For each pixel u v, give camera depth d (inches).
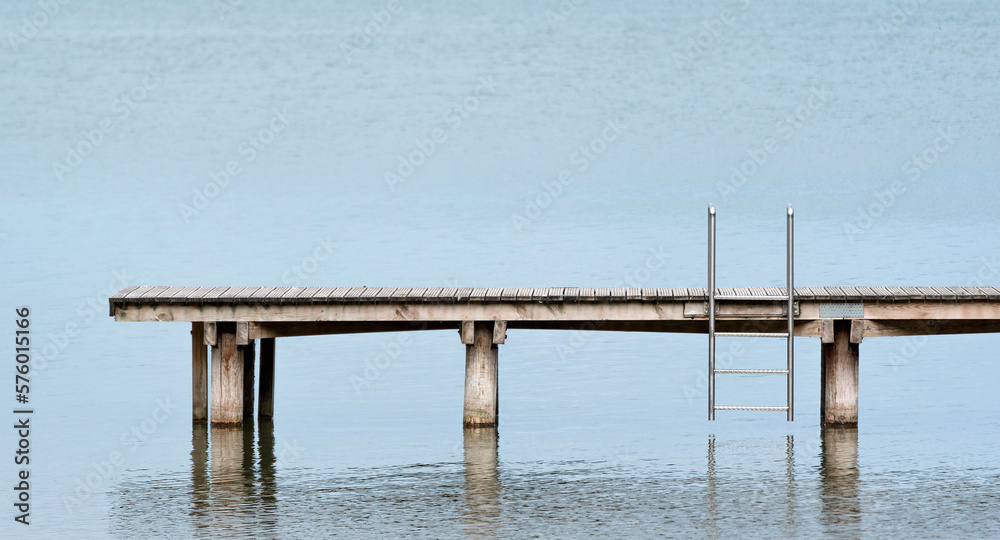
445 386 2167.8
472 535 1392.7
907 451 1718.8
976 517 1434.5
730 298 1766.7
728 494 1531.7
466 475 1630.2
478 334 1830.7
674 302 1781.5
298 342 2485.2
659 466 1658.5
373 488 1577.3
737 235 3348.9
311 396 2111.2
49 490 1587.1
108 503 1529.3
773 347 2393.0
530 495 1537.9
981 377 2185.0
